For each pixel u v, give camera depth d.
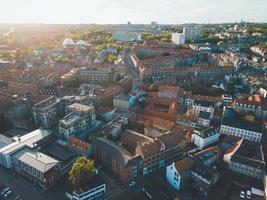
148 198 137.25
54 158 161.75
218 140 191.38
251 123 196.12
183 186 143.75
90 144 170.38
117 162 149.62
